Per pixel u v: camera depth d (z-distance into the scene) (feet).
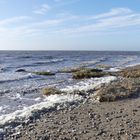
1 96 80.59
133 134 40.40
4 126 47.65
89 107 60.54
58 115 54.24
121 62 287.89
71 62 281.74
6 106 65.98
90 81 114.93
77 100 69.05
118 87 80.33
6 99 75.72
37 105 63.77
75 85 102.53
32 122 49.88
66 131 43.16
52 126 46.50
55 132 42.96
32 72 160.66
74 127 45.21
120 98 68.90
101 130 42.88
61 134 41.75
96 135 40.60
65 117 52.34
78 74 132.05
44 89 87.35
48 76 142.31
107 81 110.01
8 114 56.08
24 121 50.31
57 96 76.59
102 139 38.68
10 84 108.99
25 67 206.90
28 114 54.75
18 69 180.24
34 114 54.90
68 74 153.28
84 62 280.92
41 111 57.62
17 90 92.27
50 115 54.44
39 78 132.67
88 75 133.08
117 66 220.43
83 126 45.57
